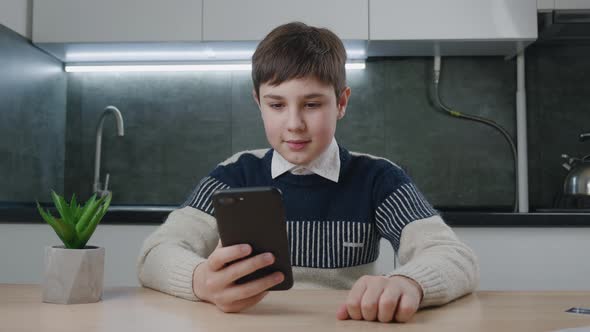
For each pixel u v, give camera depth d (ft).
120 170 8.18
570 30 7.29
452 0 7.02
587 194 6.62
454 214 5.81
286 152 3.05
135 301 2.50
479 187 7.93
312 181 3.64
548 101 7.93
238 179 3.83
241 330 1.89
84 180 8.23
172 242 3.07
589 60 7.90
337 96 3.19
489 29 6.99
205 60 8.04
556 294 2.74
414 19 7.04
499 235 5.84
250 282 2.19
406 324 2.02
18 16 6.97
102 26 7.17
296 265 3.61
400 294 2.08
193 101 8.21
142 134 8.20
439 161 7.99
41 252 6.07
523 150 7.65
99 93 8.25
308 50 2.97
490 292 2.81
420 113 8.05
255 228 2.22
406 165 8.00
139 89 8.23
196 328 1.92
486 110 7.99
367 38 7.07
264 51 3.05
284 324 2.01
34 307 2.32
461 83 8.02
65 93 8.26
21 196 7.15
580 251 5.78
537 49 7.97
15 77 6.97
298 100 2.94
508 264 5.81
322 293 2.72
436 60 7.82
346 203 3.62
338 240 3.58
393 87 8.07
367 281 2.19
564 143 7.89
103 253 2.51
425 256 2.64
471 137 7.97
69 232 2.44
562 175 7.87
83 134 8.24
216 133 8.20
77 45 7.34
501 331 1.90
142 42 7.20
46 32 7.20
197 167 8.18
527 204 7.59
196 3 7.15
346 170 3.70
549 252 5.79
